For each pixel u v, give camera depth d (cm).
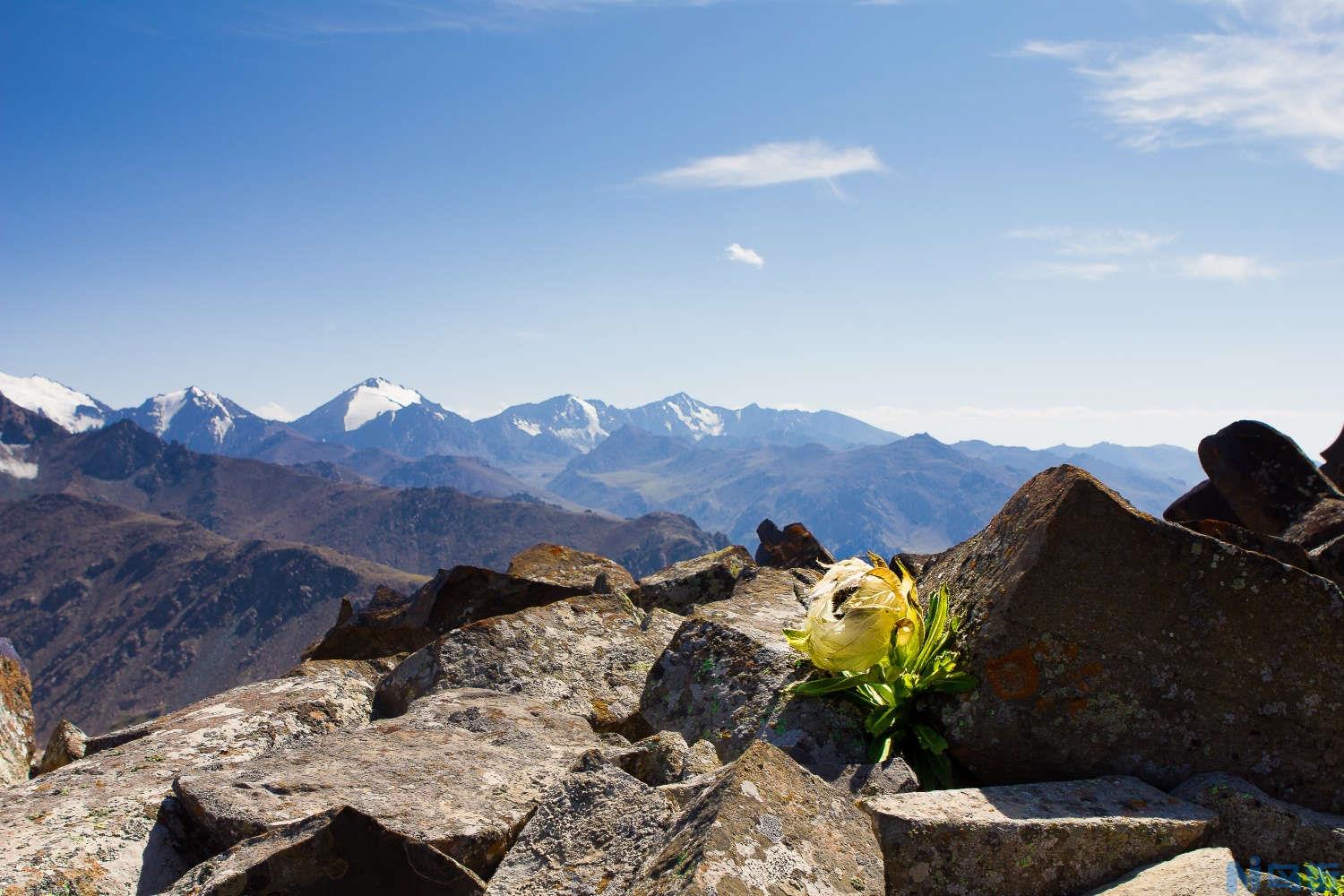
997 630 97
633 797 83
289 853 76
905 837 80
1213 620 96
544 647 133
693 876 69
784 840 74
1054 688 96
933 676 99
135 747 110
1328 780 93
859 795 91
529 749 102
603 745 102
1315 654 94
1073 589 97
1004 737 96
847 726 100
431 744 102
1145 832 82
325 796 90
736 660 114
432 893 77
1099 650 96
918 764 98
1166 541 97
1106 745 95
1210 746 94
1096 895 79
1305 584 95
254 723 116
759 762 80
